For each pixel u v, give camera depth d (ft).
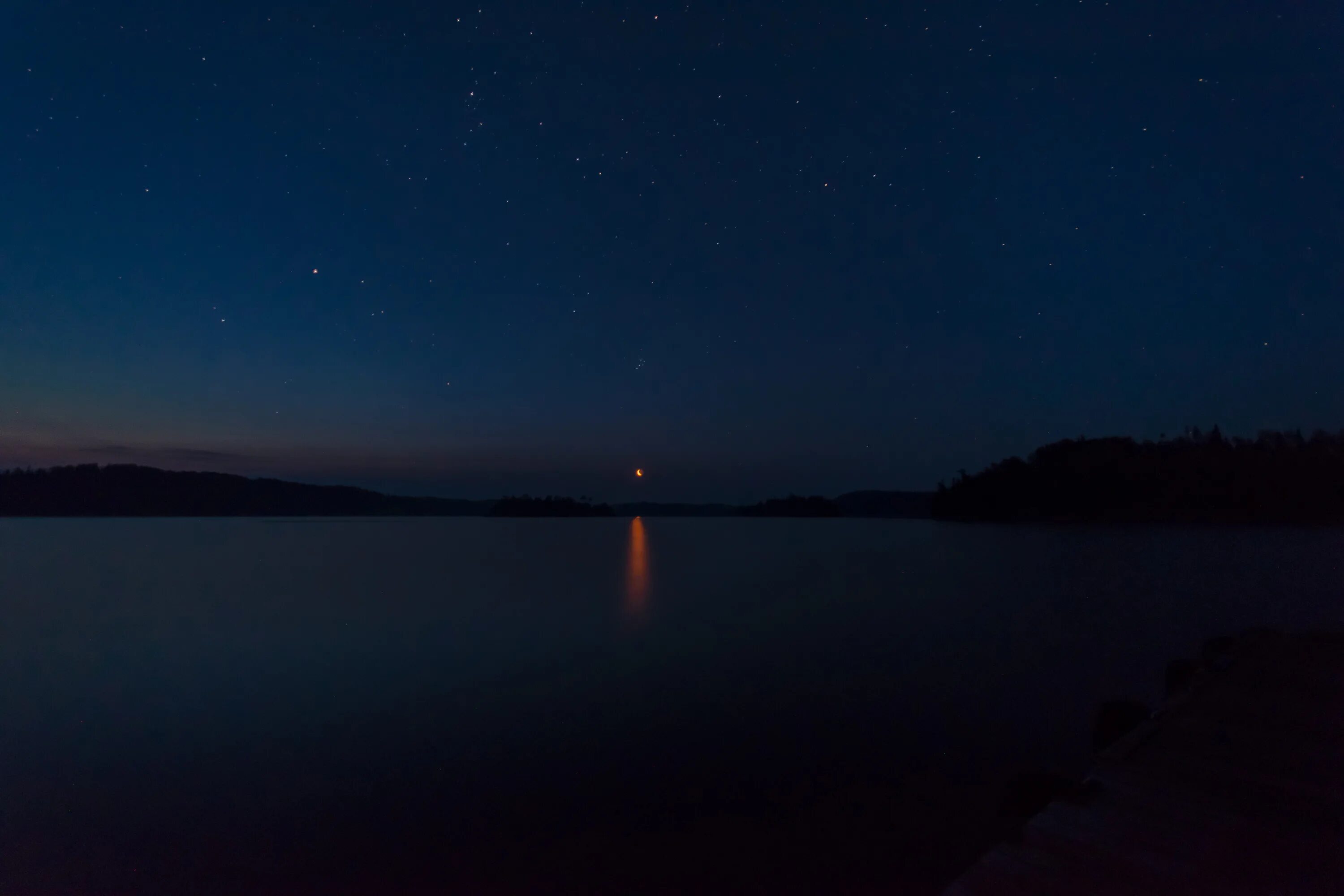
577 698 30.91
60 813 20.18
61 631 46.73
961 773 22.59
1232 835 10.44
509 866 17.11
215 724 27.55
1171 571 57.00
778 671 35.12
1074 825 10.90
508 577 75.87
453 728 27.22
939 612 49.83
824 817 19.52
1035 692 31.37
